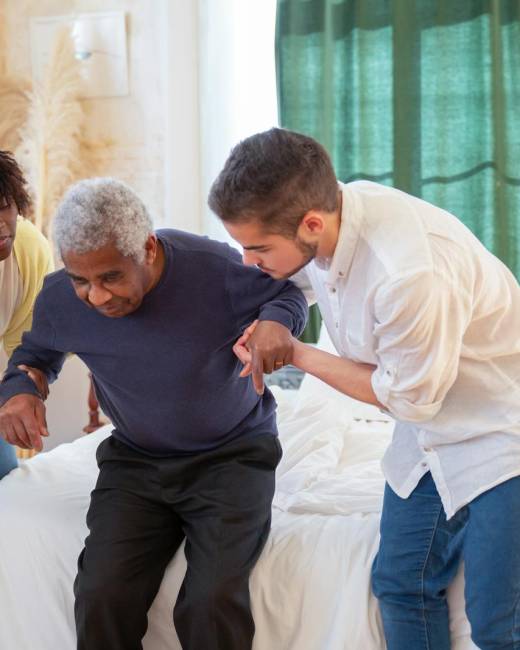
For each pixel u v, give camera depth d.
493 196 2.87
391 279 1.17
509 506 1.28
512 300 1.31
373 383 1.25
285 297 1.52
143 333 1.50
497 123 2.82
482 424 1.31
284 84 2.98
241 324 1.53
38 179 3.14
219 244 1.58
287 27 2.96
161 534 1.54
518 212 2.88
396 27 2.86
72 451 2.01
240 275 1.53
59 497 1.72
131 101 3.11
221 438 1.61
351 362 1.34
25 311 1.80
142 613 1.47
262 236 1.20
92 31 3.08
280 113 3.00
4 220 1.54
